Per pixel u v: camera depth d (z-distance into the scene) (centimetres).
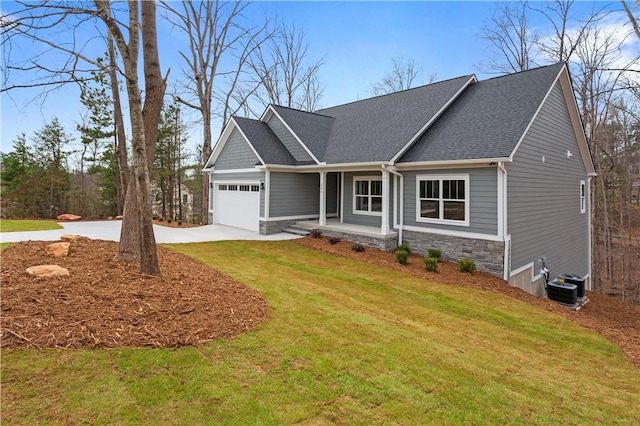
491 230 975
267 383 362
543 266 1147
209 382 352
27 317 415
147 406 307
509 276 969
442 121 1254
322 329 524
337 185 1709
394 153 1158
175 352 399
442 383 400
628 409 397
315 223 1466
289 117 1633
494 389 403
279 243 1281
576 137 1409
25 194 2289
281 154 1520
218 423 296
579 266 1479
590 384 452
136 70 576
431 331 570
